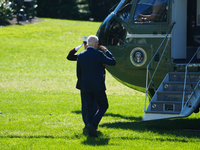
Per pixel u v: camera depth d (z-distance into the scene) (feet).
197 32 95.04
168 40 86.89
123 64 93.40
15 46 316.19
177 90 81.41
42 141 71.56
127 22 92.68
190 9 97.35
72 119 97.60
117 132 79.87
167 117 75.77
